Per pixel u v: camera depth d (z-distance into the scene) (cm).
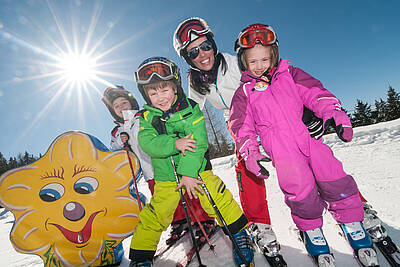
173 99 172
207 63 214
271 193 311
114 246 171
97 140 185
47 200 167
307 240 134
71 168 172
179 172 152
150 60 167
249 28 155
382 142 580
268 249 142
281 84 148
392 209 196
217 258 161
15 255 247
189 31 203
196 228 215
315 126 140
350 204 133
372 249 122
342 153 534
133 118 259
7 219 584
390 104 3756
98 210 170
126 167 178
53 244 164
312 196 132
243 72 168
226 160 802
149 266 150
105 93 274
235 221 150
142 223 159
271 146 139
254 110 150
